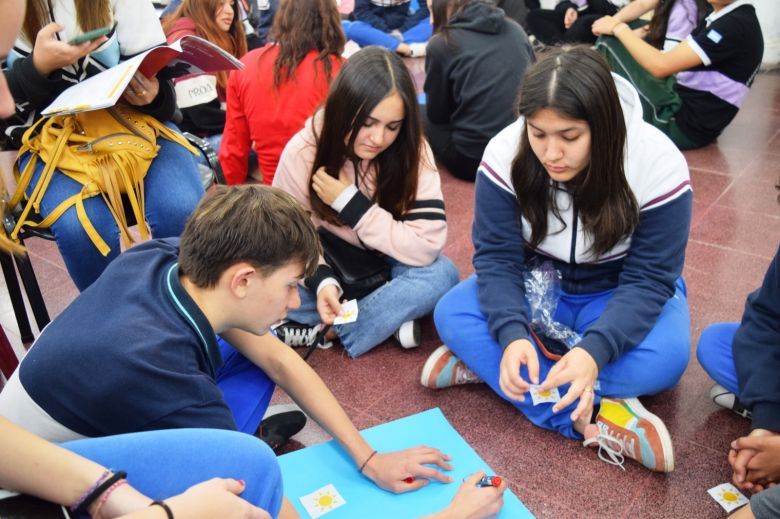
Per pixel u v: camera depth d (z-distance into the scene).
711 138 3.60
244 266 1.16
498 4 5.41
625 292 1.70
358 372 2.05
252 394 1.51
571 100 1.45
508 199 1.79
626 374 1.70
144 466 1.05
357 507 1.46
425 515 1.42
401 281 2.11
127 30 1.98
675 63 3.39
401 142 2.02
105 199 1.84
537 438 1.78
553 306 1.86
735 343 1.69
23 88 1.83
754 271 2.47
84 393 1.10
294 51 2.54
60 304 2.40
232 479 1.02
